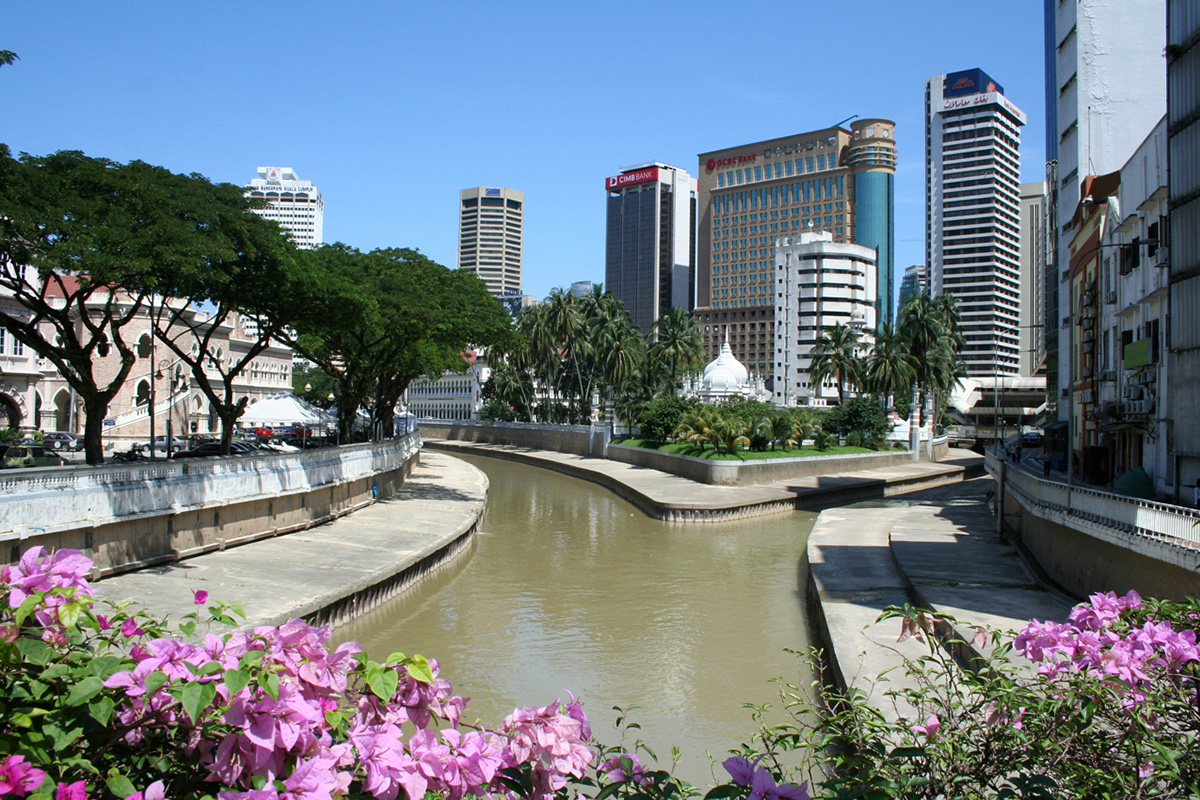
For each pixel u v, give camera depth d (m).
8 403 46.28
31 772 3.13
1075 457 46.03
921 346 80.62
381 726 3.93
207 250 21.91
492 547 34.53
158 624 4.67
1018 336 166.12
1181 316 25.14
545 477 68.69
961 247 156.00
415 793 3.65
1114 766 4.98
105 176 21.92
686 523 42.72
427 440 111.00
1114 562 19.80
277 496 27.73
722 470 53.66
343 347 41.41
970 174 155.25
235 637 3.87
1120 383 35.34
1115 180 40.81
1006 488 33.84
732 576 29.73
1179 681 5.78
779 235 183.88
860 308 147.25
